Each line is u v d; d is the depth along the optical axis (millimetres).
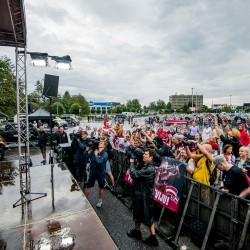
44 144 10453
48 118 21250
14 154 13383
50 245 3297
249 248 3000
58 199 4898
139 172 3902
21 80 6535
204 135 11805
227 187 3588
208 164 4219
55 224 3877
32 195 5141
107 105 122688
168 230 4457
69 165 8453
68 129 30438
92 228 3748
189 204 4250
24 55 6512
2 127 18516
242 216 3145
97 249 3211
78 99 80188
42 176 6484
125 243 4027
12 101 23625
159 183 4652
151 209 3939
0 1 4961
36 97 58906
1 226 3824
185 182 4340
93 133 13664
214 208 3457
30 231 3672
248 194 3340
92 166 5547
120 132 10141
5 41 6633
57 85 7613
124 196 6199
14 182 6137
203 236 3713
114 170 7664
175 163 4344
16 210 4414
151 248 3883
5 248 3246
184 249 3359
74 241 3391
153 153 3969
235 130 6234
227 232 3389
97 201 5930
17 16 5535
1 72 23375
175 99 178500
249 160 4766
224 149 5414
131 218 4977
